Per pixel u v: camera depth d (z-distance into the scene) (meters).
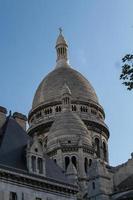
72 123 127.56
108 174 96.31
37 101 150.75
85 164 120.19
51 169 71.12
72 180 96.81
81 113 143.62
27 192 62.56
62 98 137.75
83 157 120.00
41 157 67.75
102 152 140.50
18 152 67.25
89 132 134.50
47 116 143.62
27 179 63.19
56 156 119.88
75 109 144.38
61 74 155.00
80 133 125.06
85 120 141.88
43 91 151.50
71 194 69.25
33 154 66.62
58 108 144.12
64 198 67.75
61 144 121.44
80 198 100.38
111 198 89.88
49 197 65.44
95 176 93.62
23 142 70.81
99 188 91.69
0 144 66.19
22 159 66.31
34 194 63.47
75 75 155.38
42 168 67.06
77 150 120.50
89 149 122.75
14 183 61.44
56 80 152.88
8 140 68.19
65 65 162.75
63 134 124.25
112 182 96.69
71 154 120.12
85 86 152.25
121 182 95.50
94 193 92.19
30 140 71.62
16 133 71.62
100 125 144.75
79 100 146.12
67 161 119.44
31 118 149.50
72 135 123.94
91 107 147.88
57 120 130.00
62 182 68.44
